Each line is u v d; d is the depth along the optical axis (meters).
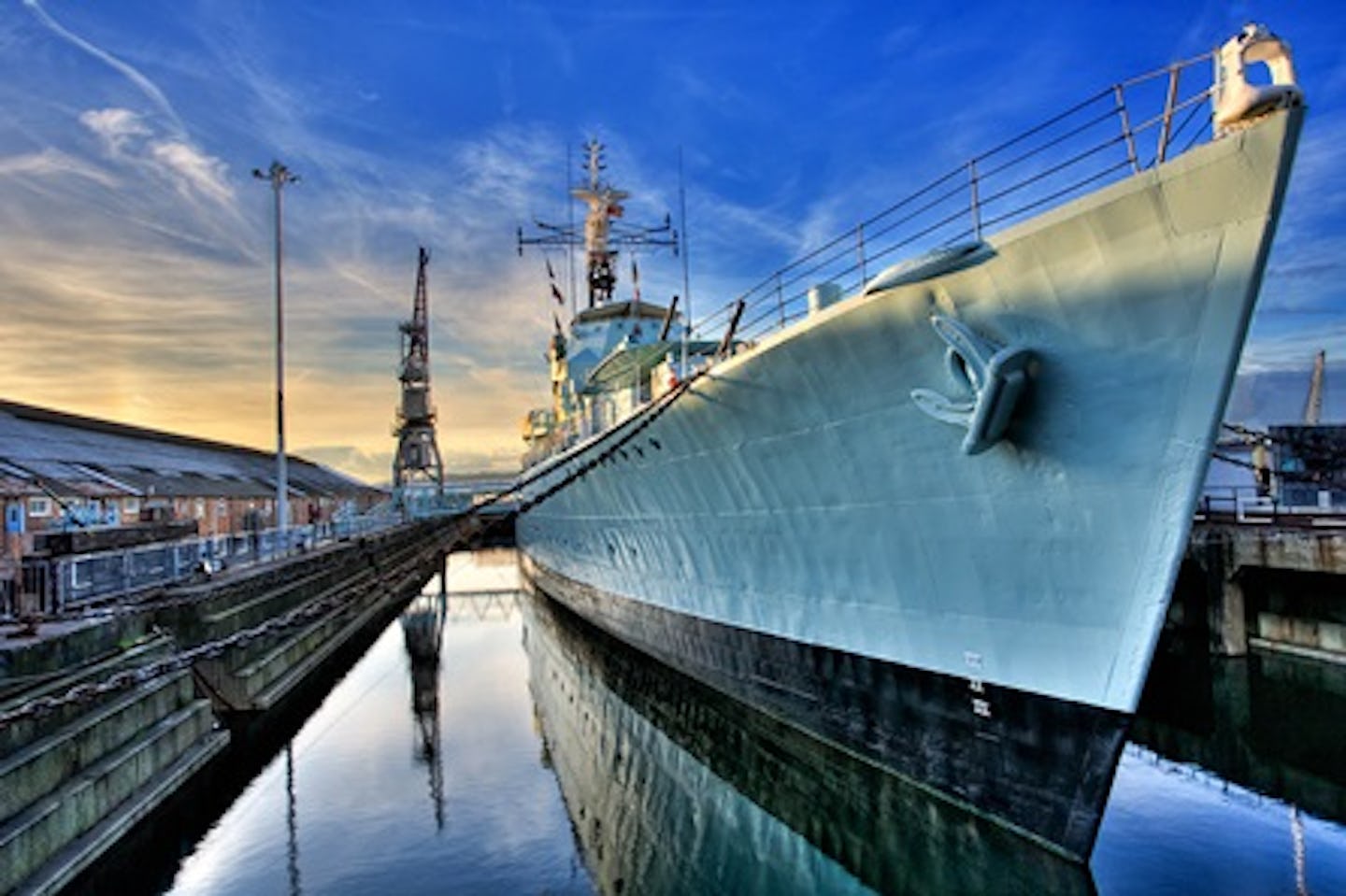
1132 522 5.42
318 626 17.80
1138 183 4.79
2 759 6.54
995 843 6.76
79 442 24.23
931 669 7.15
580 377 19.31
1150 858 6.91
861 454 7.14
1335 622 15.07
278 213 20.72
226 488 29.28
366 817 8.77
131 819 7.69
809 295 7.24
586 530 15.62
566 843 8.05
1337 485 20.20
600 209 22.41
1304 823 7.70
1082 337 5.32
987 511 6.25
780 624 9.16
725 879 7.19
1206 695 13.77
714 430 8.99
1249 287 4.62
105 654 8.87
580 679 15.00
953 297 5.84
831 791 8.59
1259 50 4.35
